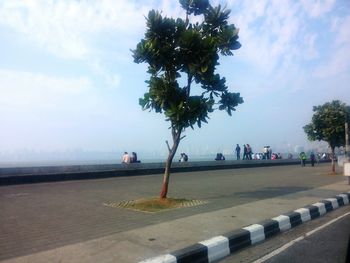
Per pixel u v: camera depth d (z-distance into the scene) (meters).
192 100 10.73
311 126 26.05
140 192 14.32
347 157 19.67
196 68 11.16
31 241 7.05
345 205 13.27
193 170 27.98
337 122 25.03
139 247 6.68
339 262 6.54
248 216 9.49
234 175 24.19
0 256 6.13
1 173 16.67
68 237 7.35
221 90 11.82
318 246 7.62
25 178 17.23
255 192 14.69
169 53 11.12
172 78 11.54
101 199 12.37
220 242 6.96
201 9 12.30
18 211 10.12
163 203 11.23
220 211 10.18
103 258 6.04
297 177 22.62
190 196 13.36
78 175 19.48
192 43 10.80
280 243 7.88
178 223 8.61
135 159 25.77
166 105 11.14
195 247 6.56
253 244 7.78
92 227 8.20
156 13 11.13
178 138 11.72
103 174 20.91
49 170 18.64
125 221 8.84
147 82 11.19
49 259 5.97
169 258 5.97
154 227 8.19
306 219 10.23
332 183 18.67
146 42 10.94
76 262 5.84
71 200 12.12
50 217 9.31
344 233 8.81
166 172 11.88
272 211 10.27
